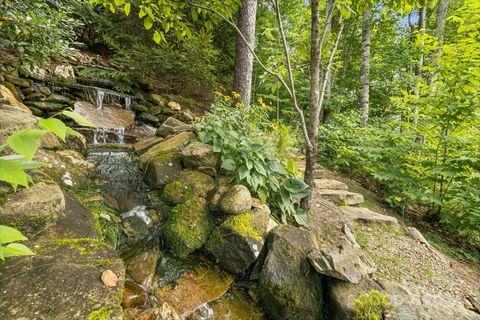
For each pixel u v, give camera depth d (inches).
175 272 74.4
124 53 185.8
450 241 126.3
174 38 214.1
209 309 67.0
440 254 105.4
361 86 246.1
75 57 187.3
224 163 100.0
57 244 51.6
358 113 239.6
